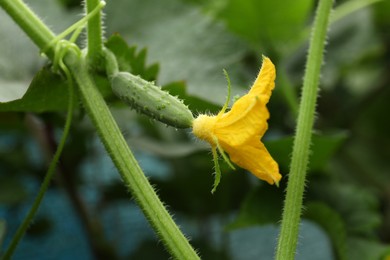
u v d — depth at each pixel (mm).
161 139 605
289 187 402
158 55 574
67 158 633
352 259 513
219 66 570
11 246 425
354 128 709
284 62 625
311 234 784
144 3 597
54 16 607
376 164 684
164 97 375
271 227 782
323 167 542
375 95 718
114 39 429
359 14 704
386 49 784
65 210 770
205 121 362
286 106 653
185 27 584
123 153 384
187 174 659
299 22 577
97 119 391
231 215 738
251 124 344
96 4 397
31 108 443
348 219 536
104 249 624
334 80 711
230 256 685
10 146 747
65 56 400
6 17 531
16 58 516
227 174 640
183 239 377
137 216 785
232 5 567
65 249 771
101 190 696
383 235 653
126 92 381
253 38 585
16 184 679
